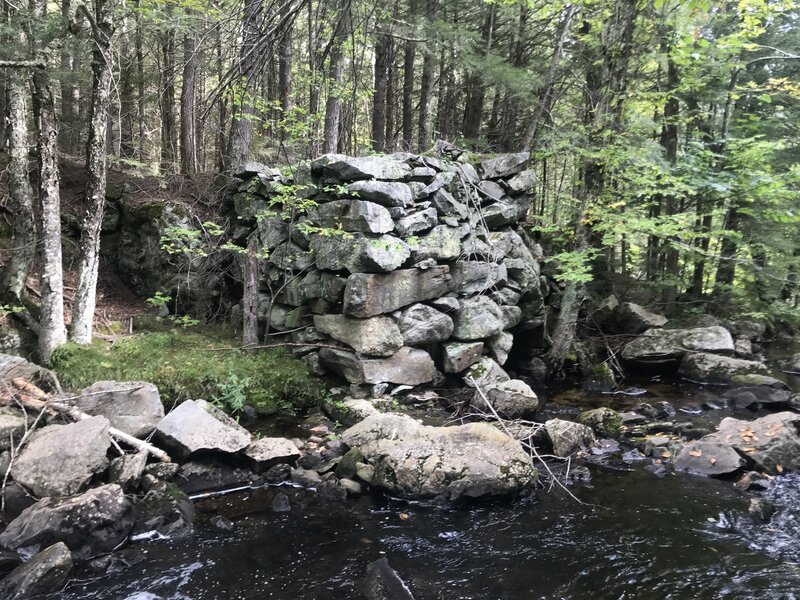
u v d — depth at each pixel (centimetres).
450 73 1697
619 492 634
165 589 441
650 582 459
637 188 1137
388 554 500
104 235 1109
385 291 845
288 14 362
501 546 516
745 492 633
